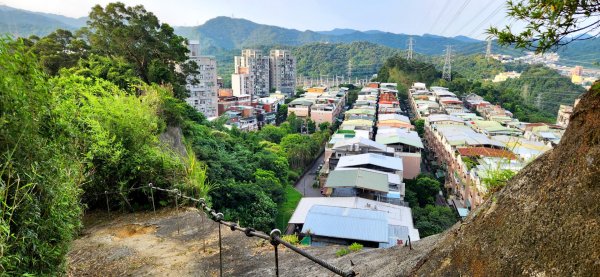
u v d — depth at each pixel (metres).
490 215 2.20
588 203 1.60
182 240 5.20
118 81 11.72
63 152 3.56
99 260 4.70
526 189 2.05
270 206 13.96
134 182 6.47
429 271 2.38
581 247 1.54
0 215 2.22
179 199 6.41
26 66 2.80
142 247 5.02
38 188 2.88
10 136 2.59
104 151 6.02
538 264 1.70
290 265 4.15
